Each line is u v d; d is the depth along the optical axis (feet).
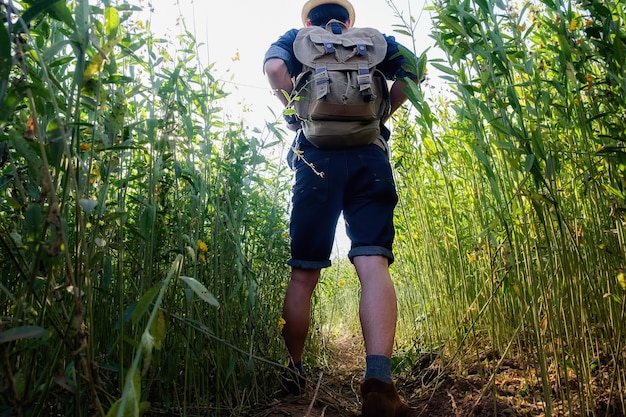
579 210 5.96
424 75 5.61
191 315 4.88
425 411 6.00
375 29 6.42
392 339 5.43
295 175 6.54
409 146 8.70
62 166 3.05
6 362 2.46
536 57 5.70
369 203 6.14
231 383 5.84
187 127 5.21
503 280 5.27
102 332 4.47
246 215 6.77
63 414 3.86
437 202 8.05
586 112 5.07
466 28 4.75
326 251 6.38
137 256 5.08
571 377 5.77
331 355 11.35
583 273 5.13
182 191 5.51
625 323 4.78
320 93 5.97
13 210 3.93
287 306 6.40
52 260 2.65
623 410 4.59
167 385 4.98
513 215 5.04
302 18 7.26
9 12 2.48
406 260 11.30
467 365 7.22
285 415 5.58
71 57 3.53
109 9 2.95
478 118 5.01
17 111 3.64
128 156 4.57
